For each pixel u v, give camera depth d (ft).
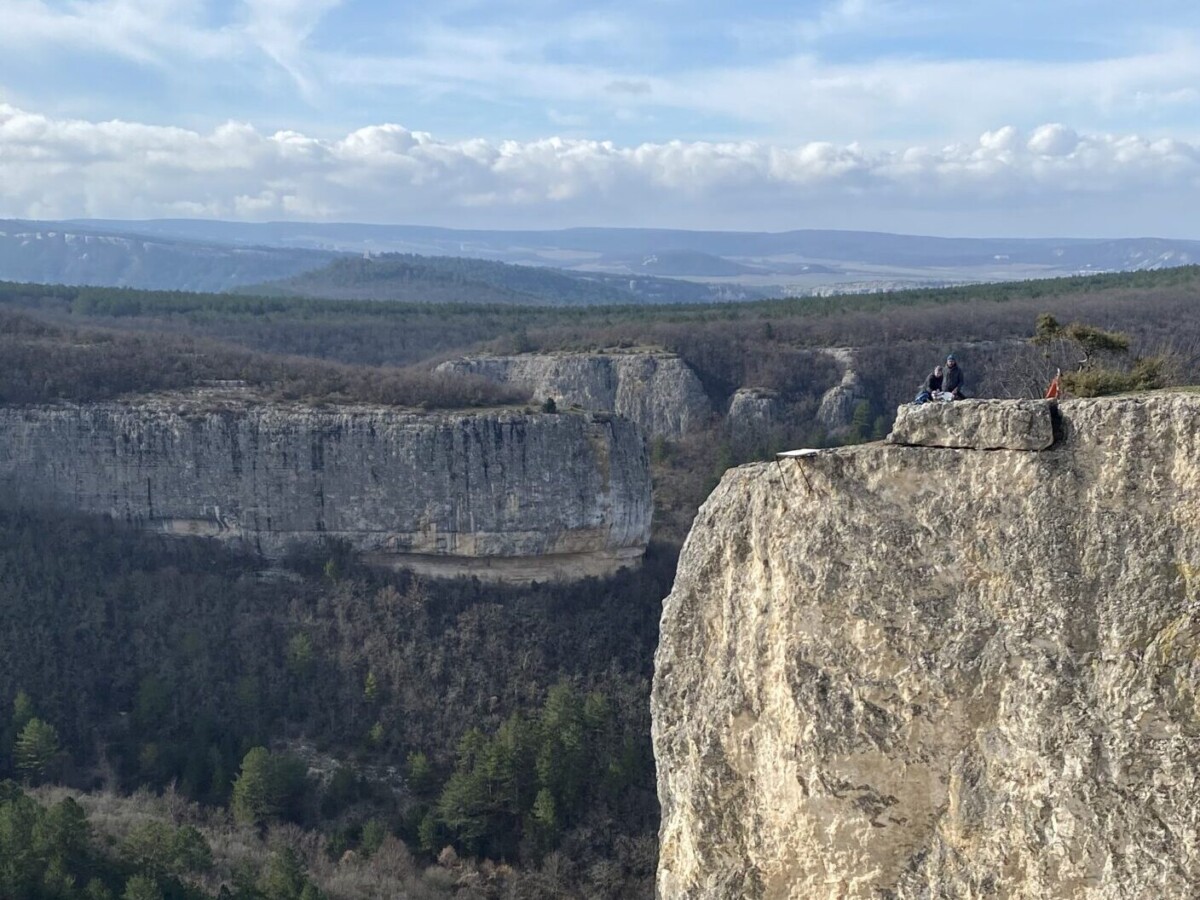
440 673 223.30
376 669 221.87
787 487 72.95
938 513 66.80
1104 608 60.59
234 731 205.16
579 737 188.14
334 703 216.54
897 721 67.21
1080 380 81.87
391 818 186.39
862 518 69.15
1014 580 63.62
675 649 84.58
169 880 144.87
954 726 65.57
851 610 68.90
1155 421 60.23
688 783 80.23
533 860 175.22
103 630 222.07
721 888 77.00
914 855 67.15
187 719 206.28
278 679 220.02
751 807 76.43
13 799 151.74
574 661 228.84
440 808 182.91
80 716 204.23
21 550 228.84
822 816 69.77
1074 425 63.10
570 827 179.42
